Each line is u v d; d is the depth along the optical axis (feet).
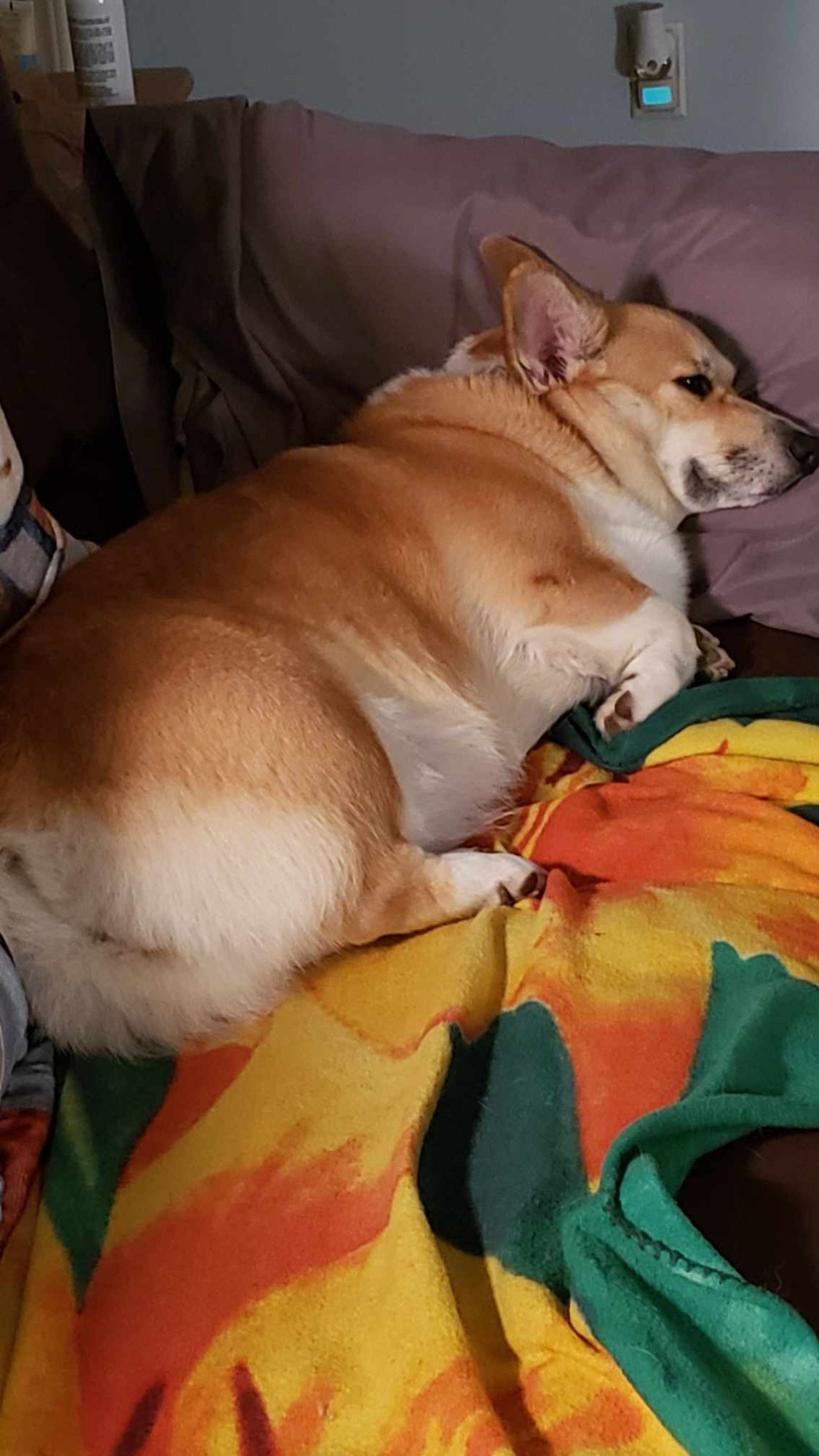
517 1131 2.11
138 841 2.48
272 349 3.73
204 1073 2.45
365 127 3.54
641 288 3.45
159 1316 2.04
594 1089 2.12
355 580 2.97
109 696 2.53
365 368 3.73
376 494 3.17
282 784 2.54
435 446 3.36
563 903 2.48
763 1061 2.11
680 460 3.47
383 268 3.56
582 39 5.41
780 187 3.28
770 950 2.34
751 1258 1.92
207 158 3.57
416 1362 1.81
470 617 3.18
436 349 3.66
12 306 3.44
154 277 3.78
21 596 2.79
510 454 3.37
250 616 2.78
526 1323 1.87
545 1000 2.26
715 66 5.31
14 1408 1.94
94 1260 2.15
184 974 2.53
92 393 3.67
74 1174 2.26
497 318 3.58
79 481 3.67
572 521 3.33
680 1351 1.71
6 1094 2.36
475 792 3.05
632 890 2.52
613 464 3.47
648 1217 1.85
